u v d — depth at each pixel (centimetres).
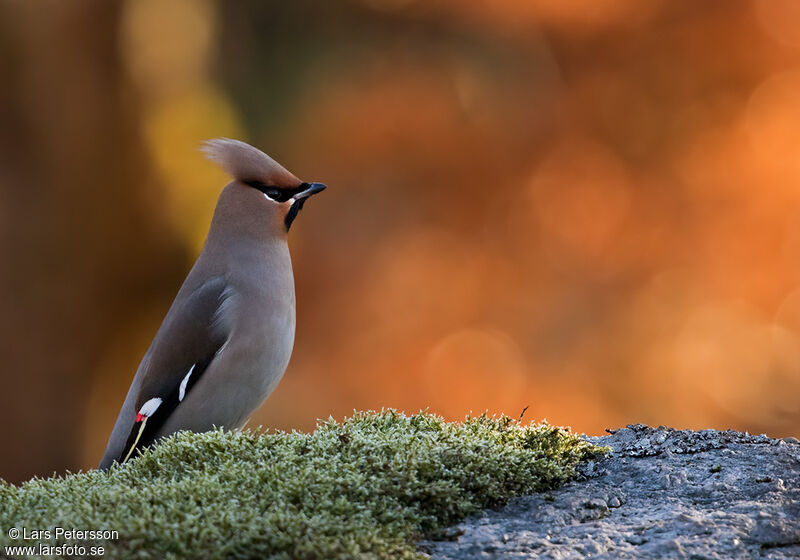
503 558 410
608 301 1551
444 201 1584
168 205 1413
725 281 1552
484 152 1573
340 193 1582
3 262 1352
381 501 441
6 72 1334
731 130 1557
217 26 1462
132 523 407
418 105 1558
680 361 1521
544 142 1581
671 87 1570
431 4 1545
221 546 398
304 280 1572
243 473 459
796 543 421
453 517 449
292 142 1540
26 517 433
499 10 1546
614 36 1563
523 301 1556
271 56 1526
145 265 1420
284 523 410
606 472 504
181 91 1427
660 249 1569
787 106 1540
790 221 1548
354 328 1554
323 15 1541
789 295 1530
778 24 1536
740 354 1512
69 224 1375
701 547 414
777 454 514
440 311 1555
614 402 1509
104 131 1377
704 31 1553
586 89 1575
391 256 1573
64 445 1407
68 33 1345
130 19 1384
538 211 1581
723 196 1564
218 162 709
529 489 477
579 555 412
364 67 1539
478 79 1546
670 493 477
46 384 1390
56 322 1388
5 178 1349
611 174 1579
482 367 1520
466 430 519
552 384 1512
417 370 1532
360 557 398
